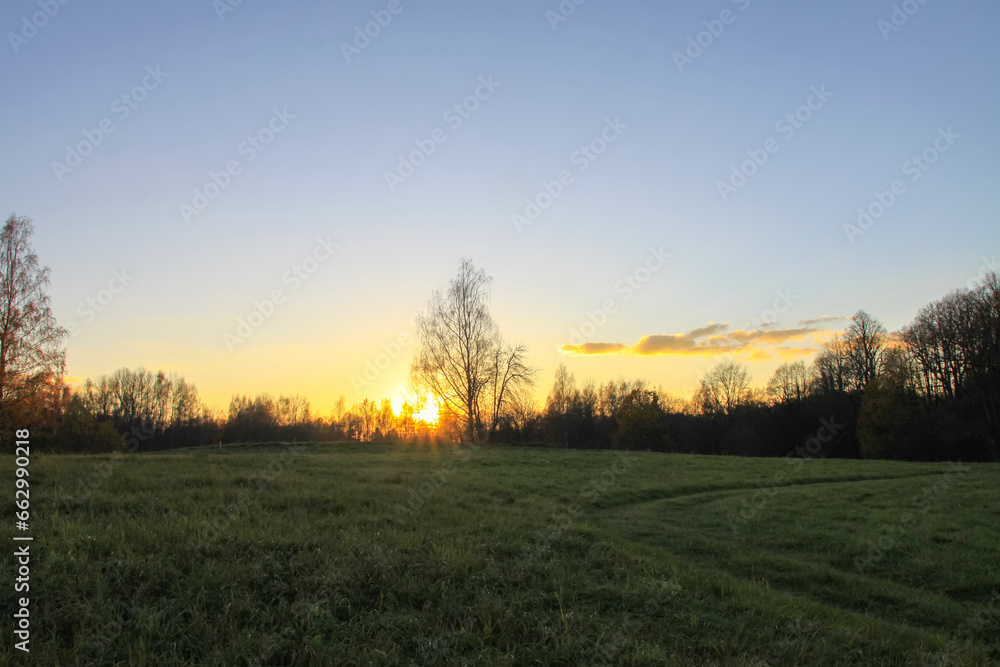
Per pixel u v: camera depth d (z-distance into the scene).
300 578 8.37
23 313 30.50
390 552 9.84
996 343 46.12
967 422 46.56
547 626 7.62
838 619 9.30
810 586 11.88
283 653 6.32
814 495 21.83
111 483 15.36
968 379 48.81
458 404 42.56
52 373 31.03
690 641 7.61
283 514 12.99
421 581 8.77
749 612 8.84
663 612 8.57
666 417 67.06
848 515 18.14
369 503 15.07
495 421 45.16
